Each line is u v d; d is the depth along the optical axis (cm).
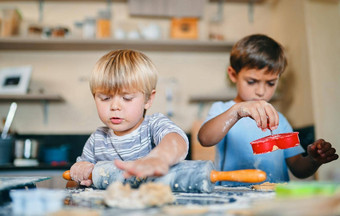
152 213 40
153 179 64
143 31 267
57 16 286
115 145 93
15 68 274
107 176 69
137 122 85
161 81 286
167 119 89
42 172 227
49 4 287
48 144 274
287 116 263
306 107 230
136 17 288
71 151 274
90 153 98
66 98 280
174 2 273
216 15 295
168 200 47
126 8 289
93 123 279
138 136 92
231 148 120
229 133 122
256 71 109
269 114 81
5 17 263
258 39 114
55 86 281
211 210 41
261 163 116
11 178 75
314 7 231
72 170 76
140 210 42
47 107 279
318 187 44
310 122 223
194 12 271
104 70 80
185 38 268
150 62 89
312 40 227
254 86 112
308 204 34
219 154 124
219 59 291
